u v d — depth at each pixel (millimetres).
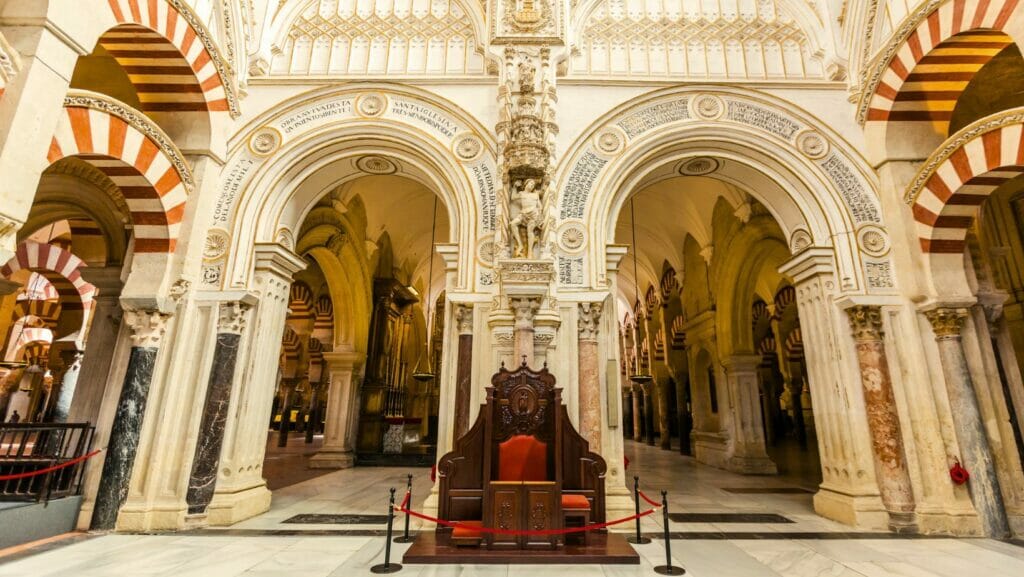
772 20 9055
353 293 13539
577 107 8312
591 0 9031
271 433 25516
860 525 6473
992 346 7062
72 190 8797
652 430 21375
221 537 5891
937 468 6562
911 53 7188
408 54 8828
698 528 6445
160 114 7527
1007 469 6539
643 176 8273
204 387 6844
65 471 6660
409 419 15773
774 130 8234
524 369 6105
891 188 7559
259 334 7406
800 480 10766
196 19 6895
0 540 5312
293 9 9008
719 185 12492
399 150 8273
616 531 6289
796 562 5086
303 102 8312
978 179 6551
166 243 6980
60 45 4801
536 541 5098
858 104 8117
